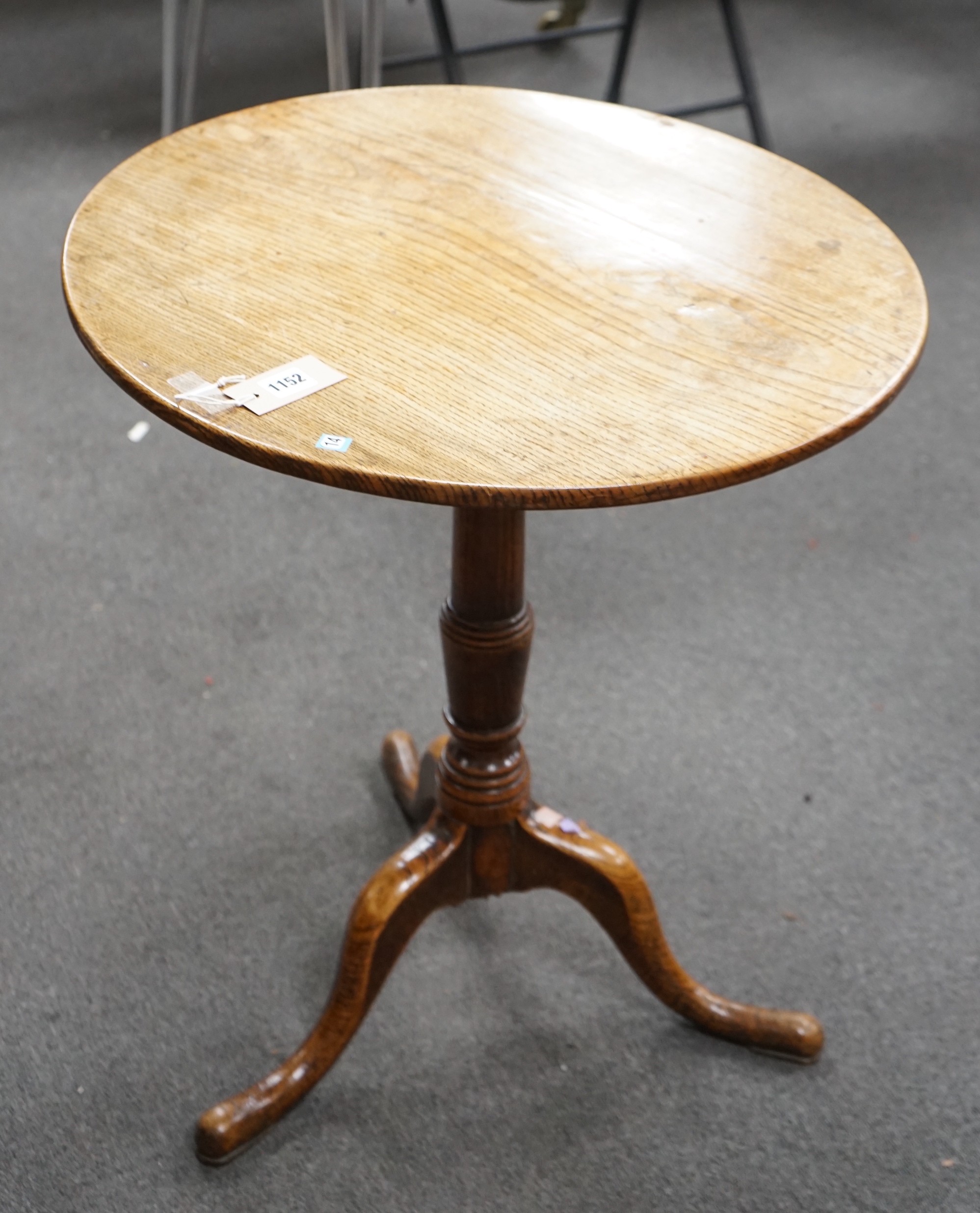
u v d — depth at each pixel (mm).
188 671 1555
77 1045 1161
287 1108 1099
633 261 924
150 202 982
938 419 2055
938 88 3057
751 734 1503
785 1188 1080
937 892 1330
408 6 3260
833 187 1036
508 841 1103
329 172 1038
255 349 808
